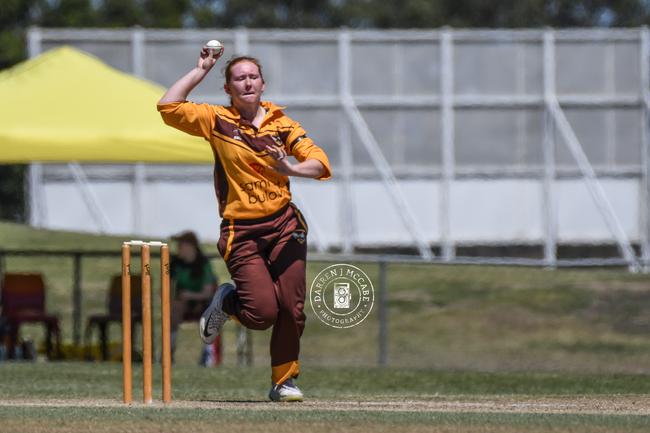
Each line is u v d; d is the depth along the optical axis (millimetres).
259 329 31969
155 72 123562
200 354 66875
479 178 127812
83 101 62344
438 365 63469
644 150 128750
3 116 60969
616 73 129000
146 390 31969
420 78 127625
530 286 82688
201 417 28141
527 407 32969
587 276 84812
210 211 122625
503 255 146375
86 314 81500
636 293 78750
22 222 175500
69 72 64125
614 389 46531
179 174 122188
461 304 79688
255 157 31031
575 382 49062
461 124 128000
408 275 87438
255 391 43719
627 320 74312
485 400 36812
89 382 45938
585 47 128875
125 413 29125
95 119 61281
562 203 127750
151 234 121750
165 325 31750
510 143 128250
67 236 103438
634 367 61938
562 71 128875
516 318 75750
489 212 127875
